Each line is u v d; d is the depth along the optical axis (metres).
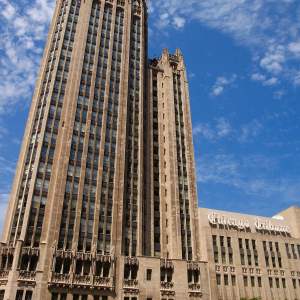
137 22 118.81
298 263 94.25
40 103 89.81
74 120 87.62
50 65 96.19
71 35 102.50
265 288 86.50
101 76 98.25
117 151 89.50
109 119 93.06
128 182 89.19
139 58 111.19
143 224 87.94
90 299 69.44
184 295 78.25
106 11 111.12
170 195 94.88
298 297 88.94
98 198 81.12
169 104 110.50
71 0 108.88
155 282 76.81
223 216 96.31
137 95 103.94
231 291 83.19
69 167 81.62
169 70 118.06
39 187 77.12
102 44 103.88
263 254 91.38
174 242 87.88
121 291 72.62
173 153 101.81
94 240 76.00
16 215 73.94
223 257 87.31
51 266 68.62
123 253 79.19
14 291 63.78
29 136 84.56
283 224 103.06
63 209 76.50
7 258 67.25
